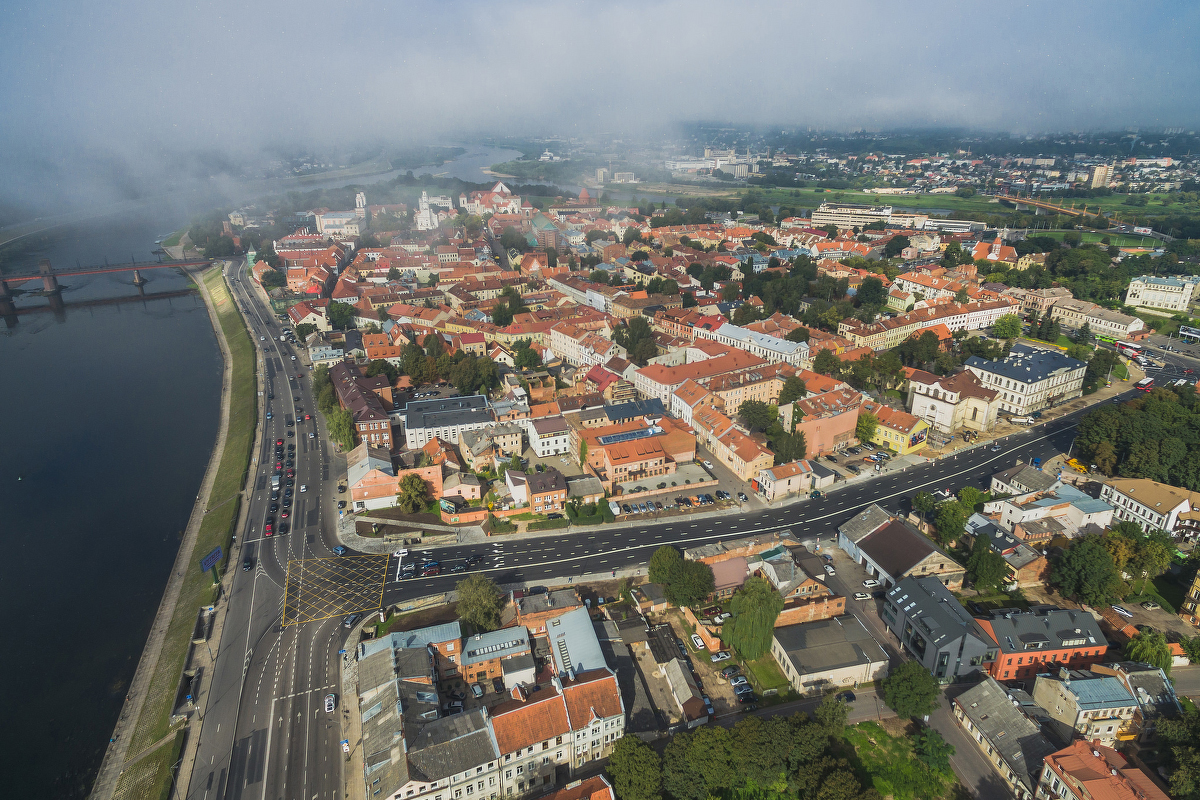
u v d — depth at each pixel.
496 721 144.12
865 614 194.75
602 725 150.25
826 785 135.25
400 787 134.00
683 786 140.00
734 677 173.00
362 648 171.25
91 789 153.38
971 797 144.50
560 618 181.38
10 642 197.75
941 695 168.00
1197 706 159.88
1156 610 194.50
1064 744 150.12
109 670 187.12
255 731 159.00
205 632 189.25
